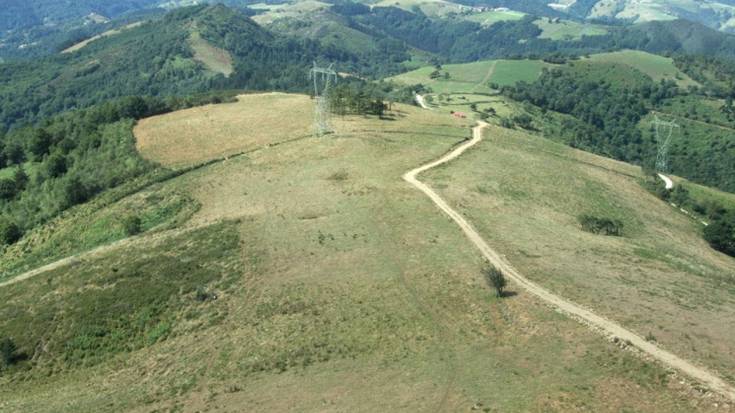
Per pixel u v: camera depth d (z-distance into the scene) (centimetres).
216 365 5550
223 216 9075
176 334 6306
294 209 8975
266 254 7556
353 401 4647
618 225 9669
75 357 6331
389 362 5178
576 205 10488
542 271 6519
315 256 7388
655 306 5650
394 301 6153
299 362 5362
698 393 4125
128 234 9412
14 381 6156
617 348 4803
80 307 7044
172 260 7725
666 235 10525
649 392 4222
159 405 5041
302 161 11425
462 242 7462
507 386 4556
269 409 4694
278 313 6244
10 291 8050
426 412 4372
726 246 10969
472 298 6019
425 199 9100
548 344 5047
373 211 8656
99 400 5334
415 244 7475
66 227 10619
